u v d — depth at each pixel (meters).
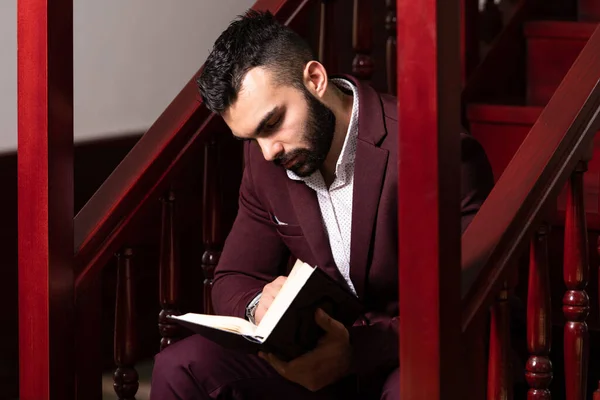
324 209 3.12
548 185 2.78
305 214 3.08
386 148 3.00
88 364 3.46
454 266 2.37
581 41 4.39
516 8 4.67
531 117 4.23
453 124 2.32
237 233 3.30
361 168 2.99
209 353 3.03
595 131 2.87
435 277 2.32
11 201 4.49
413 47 2.28
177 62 5.26
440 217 2.30
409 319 2.38
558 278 3.84
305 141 2.93
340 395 3.04
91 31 4.88
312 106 2.93
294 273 2.93
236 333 2.71
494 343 2.73
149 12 5.10
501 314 2.71
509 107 4.31
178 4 5.21
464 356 2.47
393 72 4.33
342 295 2.77
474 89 4.53
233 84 2.87
